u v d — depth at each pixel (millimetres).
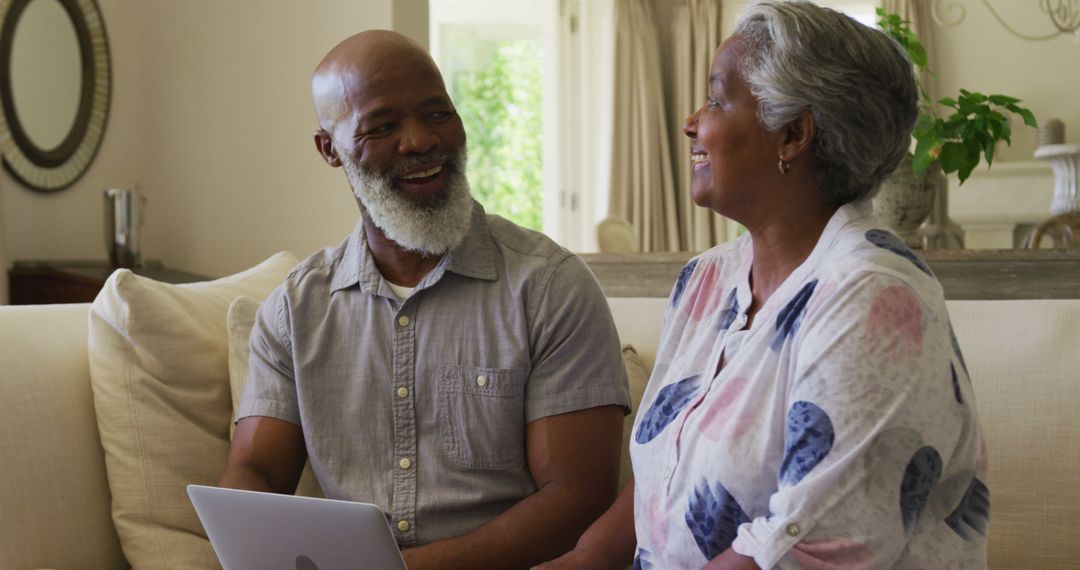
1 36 3172
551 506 1640
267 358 1811
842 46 1198
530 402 1702
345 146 1752
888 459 1063
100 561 1829
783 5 1229
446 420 1715
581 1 6809
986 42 6551
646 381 1921
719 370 1295
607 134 6773
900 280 1115
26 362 1772
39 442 1729
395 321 1748
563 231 6855
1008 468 1636
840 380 1084
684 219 6828
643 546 1350
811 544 1070
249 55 3666
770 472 1180
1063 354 1653
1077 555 1596
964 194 6203
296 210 3639
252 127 3676
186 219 3760
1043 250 2100
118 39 3707
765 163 1262
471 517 1701
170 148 3770
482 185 6820
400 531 1698
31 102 3311
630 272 2506
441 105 1747
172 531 1825
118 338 1842
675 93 6828
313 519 1294
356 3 3543
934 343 1099
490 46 6766
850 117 1205
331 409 1762
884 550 1062
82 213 3568
